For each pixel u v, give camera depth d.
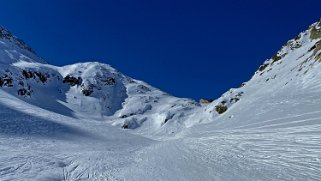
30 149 30.55
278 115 33.78
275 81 72.94
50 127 46.12
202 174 15.75
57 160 25.22
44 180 18.72
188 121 119.25
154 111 162.25
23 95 130.12
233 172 15.02
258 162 16.12
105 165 23.47
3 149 28.47
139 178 17.27
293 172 13.17
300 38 99.94
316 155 15.06
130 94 189.00
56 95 162.38
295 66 72.56
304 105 33.91
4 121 43.81
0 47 190.88
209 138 31.16
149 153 28.42
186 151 24.95
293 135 21.14
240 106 64.50
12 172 19.81
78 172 21.42
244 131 30.66
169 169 18.50
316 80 48.06
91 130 50.75
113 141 45.47
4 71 134.62
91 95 173.88
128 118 136.62
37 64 184.75
